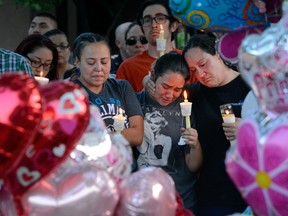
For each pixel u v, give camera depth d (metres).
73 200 2.64
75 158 2.87
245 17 3.90
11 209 2.70
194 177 4.55
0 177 2.64
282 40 2.70
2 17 9.99
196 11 3.96
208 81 4.38
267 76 2.72
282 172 2.64
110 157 2.94
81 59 4.49
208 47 4.36
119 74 5.60
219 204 4.40
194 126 4.50
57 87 2.75
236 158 2.84
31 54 5.37
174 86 4.44
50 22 7.18
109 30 9.87
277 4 3.80
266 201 2.74
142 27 5.70
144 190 2.73
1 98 2.56
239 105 4.39
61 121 2.68
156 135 4.55
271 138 2.68
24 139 2.54
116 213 2.75
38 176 2.67
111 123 4.48
